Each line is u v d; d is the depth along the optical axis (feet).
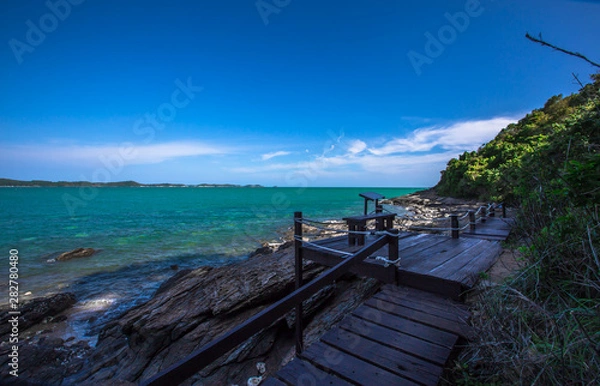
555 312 8.68
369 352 9.57
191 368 5.43
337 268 9.37
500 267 15.94
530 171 14.71
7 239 71.97
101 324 30.12
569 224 10.36
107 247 62.54
